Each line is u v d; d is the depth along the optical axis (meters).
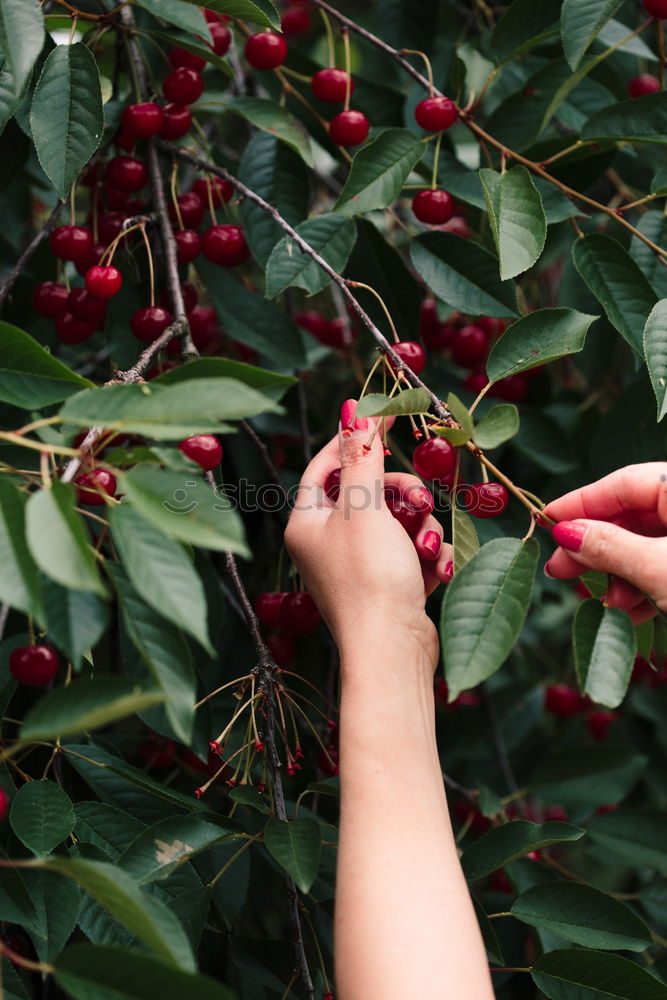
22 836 0.89
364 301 1.13
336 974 0.83
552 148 1.09
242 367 0.87
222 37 1.10
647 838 1.19
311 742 1.17
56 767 1.01
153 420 0.79
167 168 1.12
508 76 1.24
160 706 0.98
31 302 1.19
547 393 1.24
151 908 0.80
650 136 1.04
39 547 0.76
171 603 0.78
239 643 1.18
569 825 0.99
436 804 0.85
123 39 1.10
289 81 1.17
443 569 0.93
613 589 0.92
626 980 0.94
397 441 1.15
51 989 1.00
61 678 1.12
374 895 0.83
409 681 0.87
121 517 0.80
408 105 1.17
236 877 1.01
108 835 0.95
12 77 0.97
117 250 1.10
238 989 1.02
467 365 1.22
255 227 1.11
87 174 1.12
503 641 0.86
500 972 1.10
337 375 1.38
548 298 1.42
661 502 0.95
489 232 1.14
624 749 1.25
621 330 1.03
